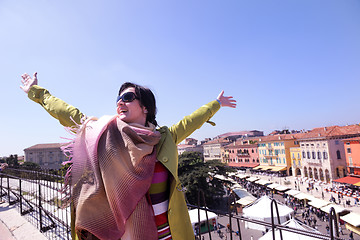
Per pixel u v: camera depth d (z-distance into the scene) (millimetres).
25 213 4777
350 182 35719
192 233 1504
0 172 6266
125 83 1694
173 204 1440
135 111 1551
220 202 33406
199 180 30844
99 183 1247
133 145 1289
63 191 1376
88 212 1230
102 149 1293
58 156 76000
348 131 43656
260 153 68000
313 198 28906
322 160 46000
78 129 1439
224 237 18922
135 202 1245
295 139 57812
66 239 3410
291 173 57562
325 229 21734
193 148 105438
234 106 2320
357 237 18953
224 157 86188
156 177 1455
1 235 3742
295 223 9609
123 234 1273
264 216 15391
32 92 1948
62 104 1803
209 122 2109
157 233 1316
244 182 54469
